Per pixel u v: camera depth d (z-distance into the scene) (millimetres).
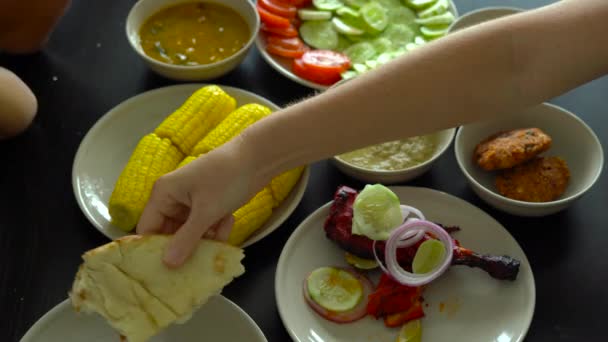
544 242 975
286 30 1233
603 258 957
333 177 1053
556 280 934
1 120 1028
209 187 706
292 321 866
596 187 1034
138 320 734
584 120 1126
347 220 931
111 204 948
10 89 1027
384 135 715
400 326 876
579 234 983
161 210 747
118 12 1317
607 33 683
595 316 896
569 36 680
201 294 744
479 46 678
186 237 719
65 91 1180
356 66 1199
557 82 703
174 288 742
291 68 1211
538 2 1344
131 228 966
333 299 893
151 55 1212
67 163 1077
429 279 888
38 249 967
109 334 838
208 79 1181
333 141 714
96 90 1184
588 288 924
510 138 1020
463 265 926
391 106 691
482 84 686
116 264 740
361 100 692
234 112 1070
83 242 976
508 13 1230
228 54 1224
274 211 999
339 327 877
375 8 1287
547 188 995
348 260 936
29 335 800
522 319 865
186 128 1053
